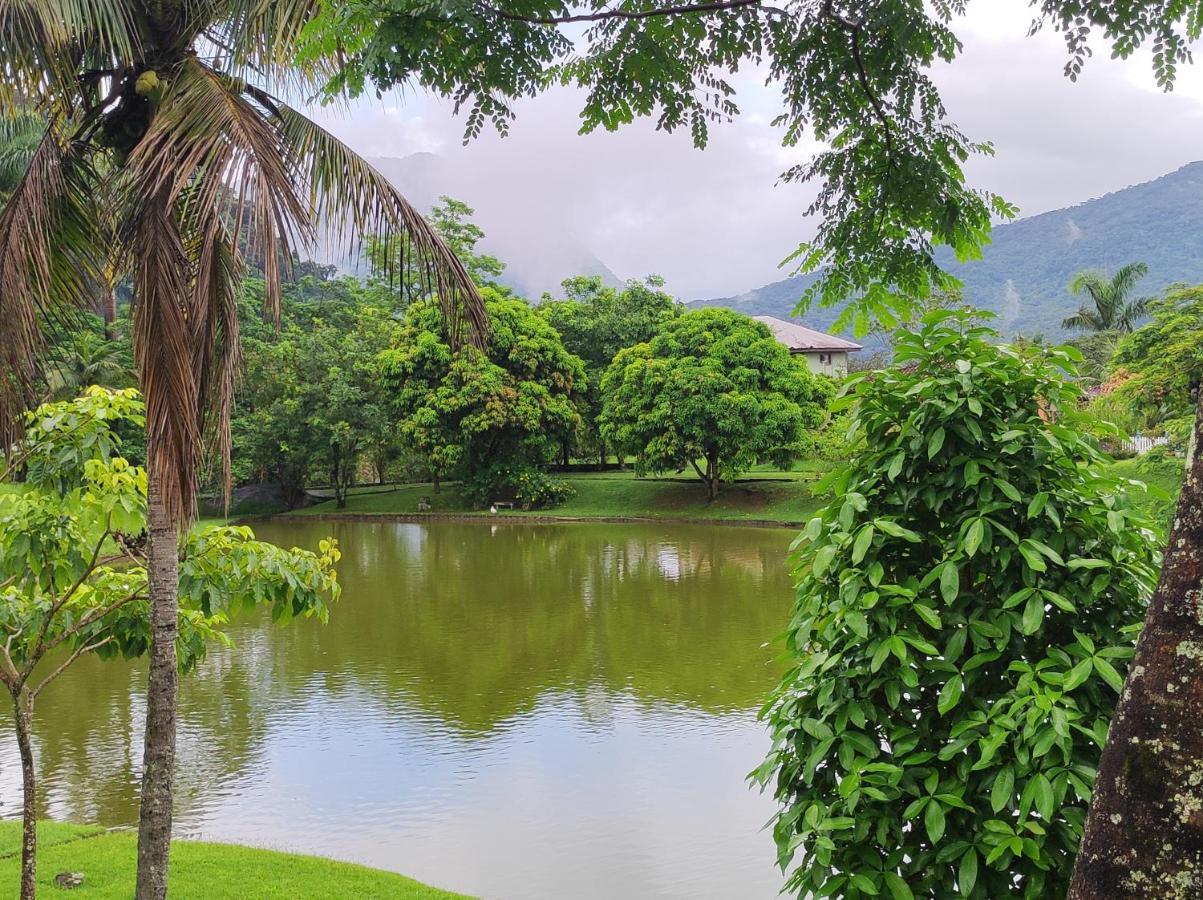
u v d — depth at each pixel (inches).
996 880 96.9
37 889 221.6
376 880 238.8
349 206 189.6
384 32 100.0
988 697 103.7
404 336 1493.6
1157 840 54.6
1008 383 108.0
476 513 1434.5
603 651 545.0
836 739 103.4
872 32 114.9
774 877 259.1
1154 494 105.0
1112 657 93.0
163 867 181.9
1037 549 98.0
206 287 165.3
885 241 135.0
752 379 1365.7
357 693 458.9
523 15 103.3
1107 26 105.5
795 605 114.2
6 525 184.1
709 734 388.8
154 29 183.6
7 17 163.5
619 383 1499.8
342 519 1461.6
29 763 187.3
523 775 341.1
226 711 428.5
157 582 180.4
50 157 181.5
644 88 119.7
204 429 193.5
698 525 1291.8
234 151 163.3
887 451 109.4
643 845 281.6
